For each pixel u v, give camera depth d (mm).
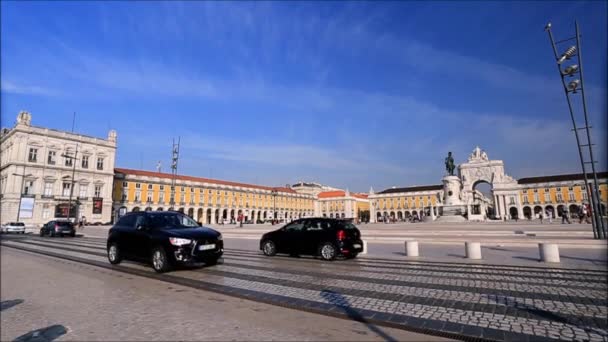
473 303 5258
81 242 18578
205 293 6004
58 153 54156
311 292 6043
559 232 17516
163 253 7977
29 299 5508
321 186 126875
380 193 100250
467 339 3785
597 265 9070
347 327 4172
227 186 80375
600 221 14227
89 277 7500
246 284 6746
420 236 18938
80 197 55281
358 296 5738
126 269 8602
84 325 4207
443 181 45375
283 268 8992
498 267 9102
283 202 96562
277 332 3951
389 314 4664
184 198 71250
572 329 4059
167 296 5746
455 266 9359
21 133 50656
